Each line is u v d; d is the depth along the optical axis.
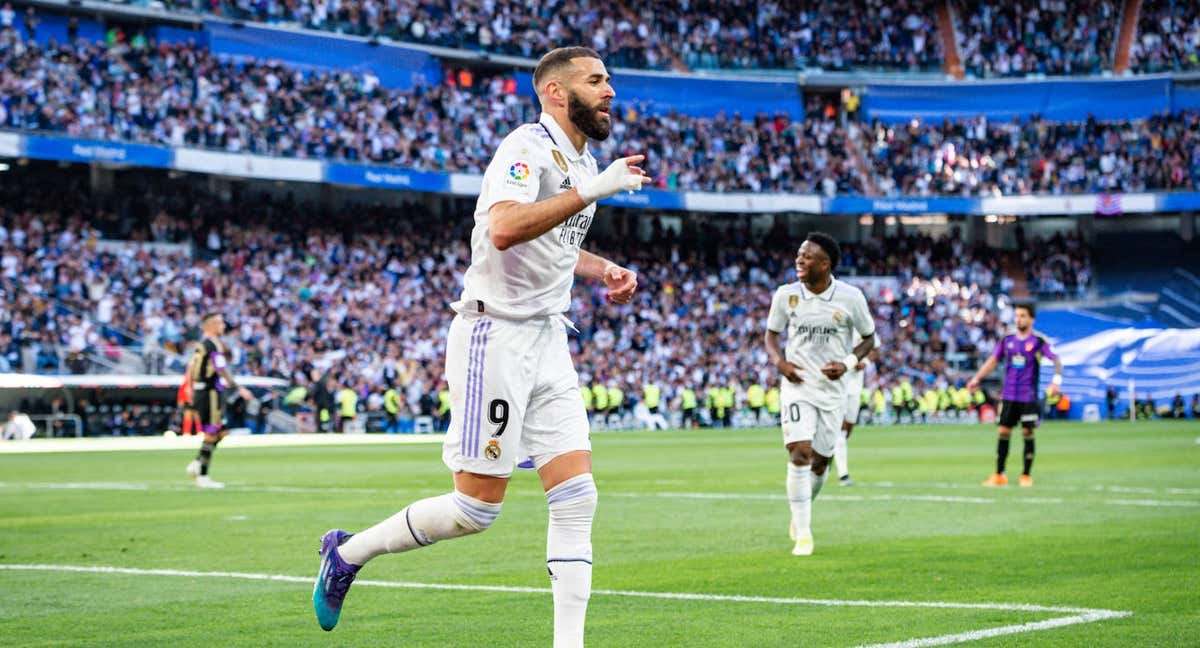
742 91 56.25
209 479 18.19
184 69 42.44
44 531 11.62
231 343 40.31
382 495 16.08
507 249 5.24
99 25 43.53
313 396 39.81
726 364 50.38
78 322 37.66
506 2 51.97
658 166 52.34
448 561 9.38
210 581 8.34
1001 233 58.97
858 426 47.00
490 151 49.28
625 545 10.33
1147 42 57.78
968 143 56.22
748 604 7.30
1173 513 12.81
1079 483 17.23
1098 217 59.00
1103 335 52.97
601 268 5.98
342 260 45.28
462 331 5.41
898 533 11.12
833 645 5.99
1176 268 57.81
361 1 48.22
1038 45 58.56
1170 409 51.97
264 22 45.78
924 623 6.61
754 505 14.18
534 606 7.29
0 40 38.81
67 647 6.07
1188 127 56.22
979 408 52.97
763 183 54.19
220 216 43.94
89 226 40.53
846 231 58.50
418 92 48.56
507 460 5.35
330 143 44.66
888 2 59.09
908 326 54.31
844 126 57.19
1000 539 10.57
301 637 6.33
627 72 54.28
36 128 38.50
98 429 37.06
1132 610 6.98
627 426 46.41
